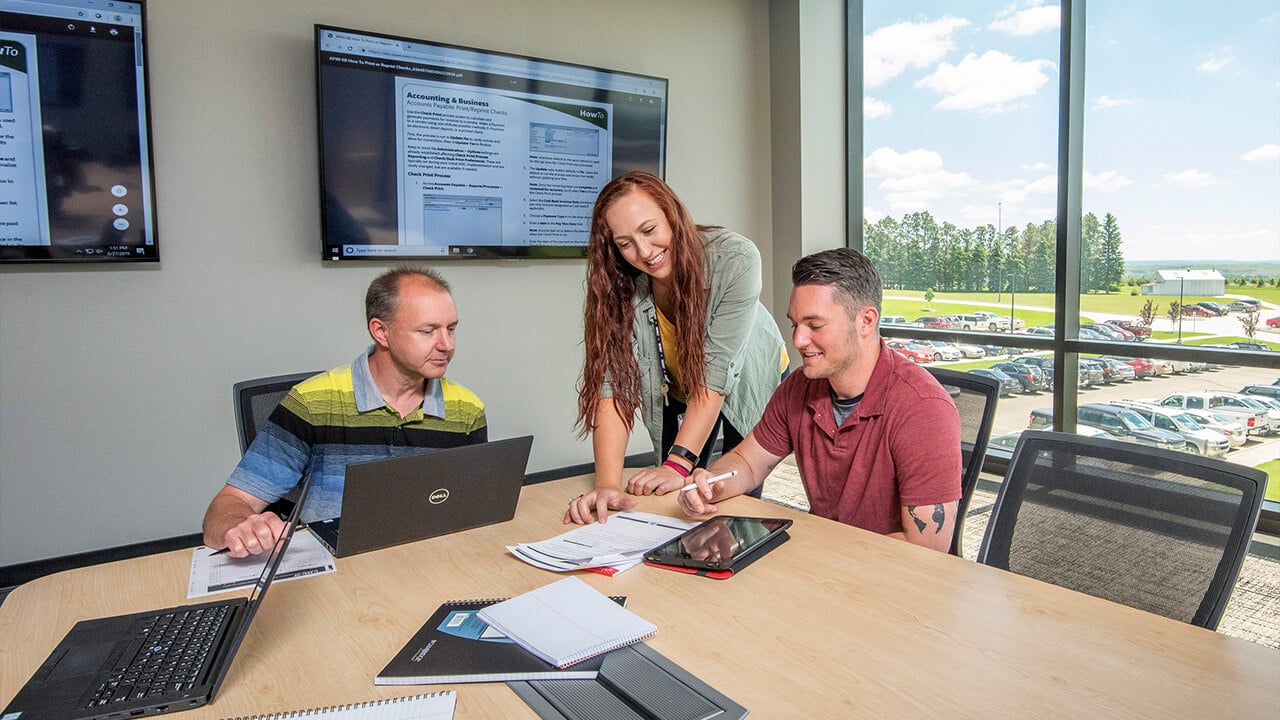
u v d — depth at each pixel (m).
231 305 3.00
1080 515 1.31
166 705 0.86
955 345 4.10
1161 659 0.94
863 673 0.92
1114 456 1.30
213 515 1.43
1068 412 3.67
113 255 2.70
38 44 2.52
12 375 2.63
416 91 3.21
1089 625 1.03
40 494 2.70
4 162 2.52
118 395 2.81
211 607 1.09
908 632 1.02
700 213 4.24
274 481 1.56
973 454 1.62
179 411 2.93
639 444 4.26
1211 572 1.14
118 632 1.02
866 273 1.49
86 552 2.79
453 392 1.75
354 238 3.16
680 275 1.77
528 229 3.59
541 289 3.74
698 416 1.85
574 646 0.96
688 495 1.51
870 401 1.52
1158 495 1.23
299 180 3.10
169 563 1.31
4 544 2.65
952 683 0.89
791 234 4.41
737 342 1.86
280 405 1.62
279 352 3.11
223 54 2.91
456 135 3.33
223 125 2.93
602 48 3.82
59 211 2.61
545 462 3.84
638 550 1.30
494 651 0.97
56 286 2.68
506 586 1.19
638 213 1.67
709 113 4.22
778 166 4.44
